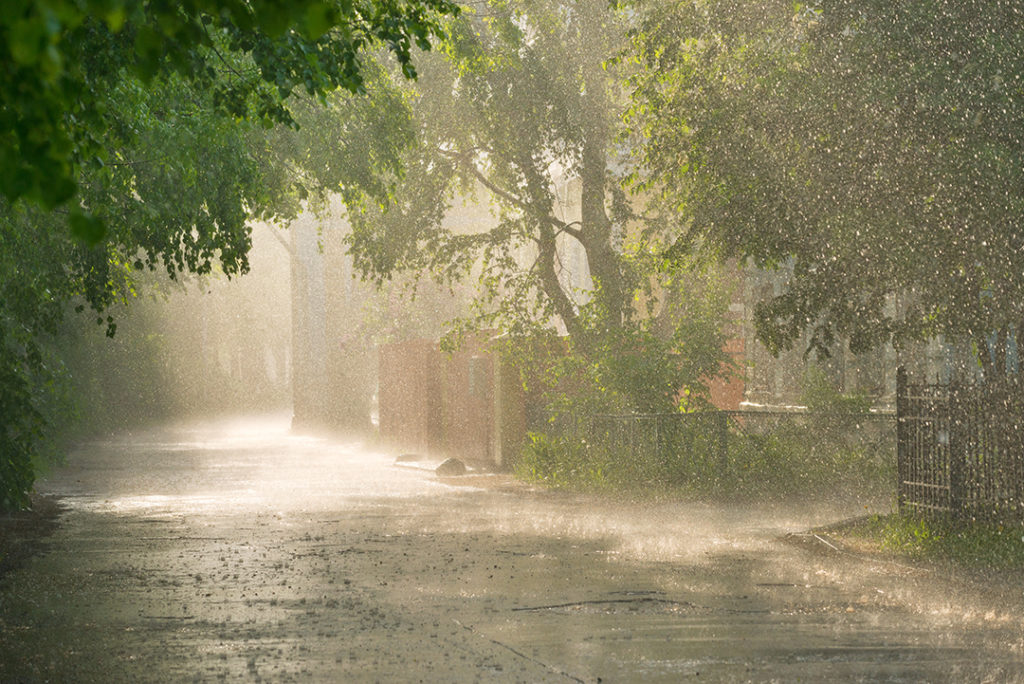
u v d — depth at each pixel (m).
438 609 26.34
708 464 57.56
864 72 36.00
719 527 43.19
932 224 35.31
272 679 19.33
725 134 40.22
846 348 61.31
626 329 65.94
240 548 39.16
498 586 29.61
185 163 30.47
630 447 63.28
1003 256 34.09
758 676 18.98
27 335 42.59
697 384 63.09
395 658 20.91
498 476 74.94
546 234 75.25
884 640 21.83
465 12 52.50
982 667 19.28
